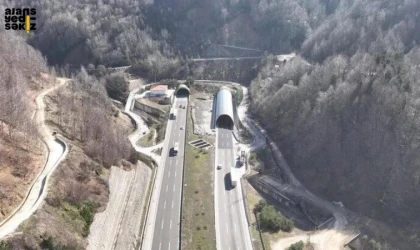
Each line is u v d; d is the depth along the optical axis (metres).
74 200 68.75
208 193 99.44
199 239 81.50
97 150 88.94
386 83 113.56
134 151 109.44
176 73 199.50
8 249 50.62
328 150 113.69
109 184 82.06
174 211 91.25
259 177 110.88
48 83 128.12
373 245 84.56
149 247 79.00
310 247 83.31
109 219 75.06
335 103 118.56
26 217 57.25
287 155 122.38
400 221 95.50
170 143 128.25
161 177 107.06
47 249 54.91
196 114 154.25
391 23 171.38
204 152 121.88
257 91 166.12
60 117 101.38
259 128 140.38
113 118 133.00
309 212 99.00
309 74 144.62
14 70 109.19
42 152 79.75
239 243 81.38
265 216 89.44
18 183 65.31
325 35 187.75
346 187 106.25
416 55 135.25
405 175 100.38
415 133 103.56
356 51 156.25
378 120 109.19
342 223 94.81
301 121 124.44
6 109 81.75
